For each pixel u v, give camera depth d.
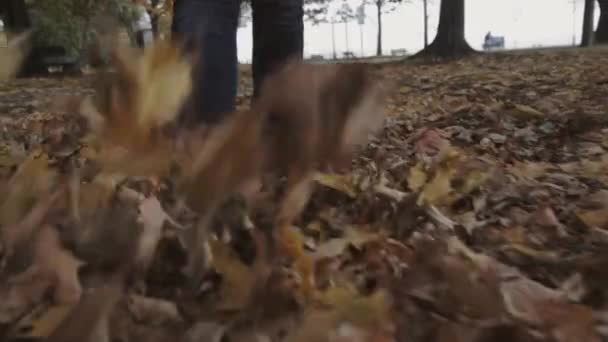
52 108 1.49
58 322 0.96
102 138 1.18
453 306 1.13
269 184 1.21
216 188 1.14
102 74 1.10
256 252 1.23
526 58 14.93
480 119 4.91
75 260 1.08
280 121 0.99
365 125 0.98
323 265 1.25
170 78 1.09
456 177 2.28
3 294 1.05
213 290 1.15
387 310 1.02
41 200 1.21
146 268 1.16
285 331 1.02
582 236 1.86
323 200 1.84
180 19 2.15
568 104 5.58
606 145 3.69
